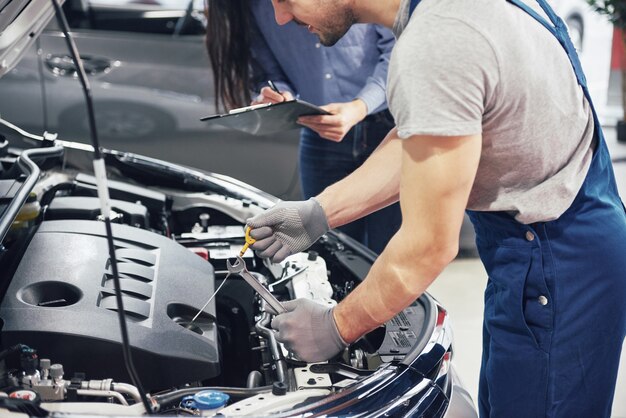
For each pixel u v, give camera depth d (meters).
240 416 1.34
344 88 2.52
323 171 2.66
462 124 1.31
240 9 2.37
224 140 3.56
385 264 1.44
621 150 5.43
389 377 1.53
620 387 2.80
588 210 1.58
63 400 1.42
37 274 1.65
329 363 1.59
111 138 3.56
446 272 3.59
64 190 2.30
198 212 2.36
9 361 1.46
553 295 1.59
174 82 3.52
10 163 2.19
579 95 1.51
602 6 5.95
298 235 1.71
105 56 3.48
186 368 1.52
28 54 3.44
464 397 1.67
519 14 1.42
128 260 1.78
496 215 1.59
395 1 1.46
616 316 1.62
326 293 1.87
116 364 1.48
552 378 1.64
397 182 1.71
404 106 1.33
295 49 2.44
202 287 1.79
